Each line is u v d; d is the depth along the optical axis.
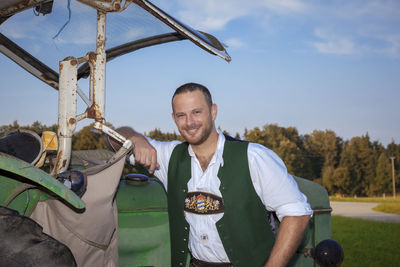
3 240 1.41
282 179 1.88
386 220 36.56
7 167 1.48
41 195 1.75
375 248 14.45
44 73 2.66
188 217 2.02
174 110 1.99
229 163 1.94
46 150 1.85
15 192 1.62
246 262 1.91
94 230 1.88
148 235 2.39
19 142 1.81
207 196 1.96
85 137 46.03
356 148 98.38
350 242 16.73
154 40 2.63
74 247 1.85
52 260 1.47
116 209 2.15
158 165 2.19
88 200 1.84
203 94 1.95
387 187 94.19
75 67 1.84
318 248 2.52
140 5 2.07
